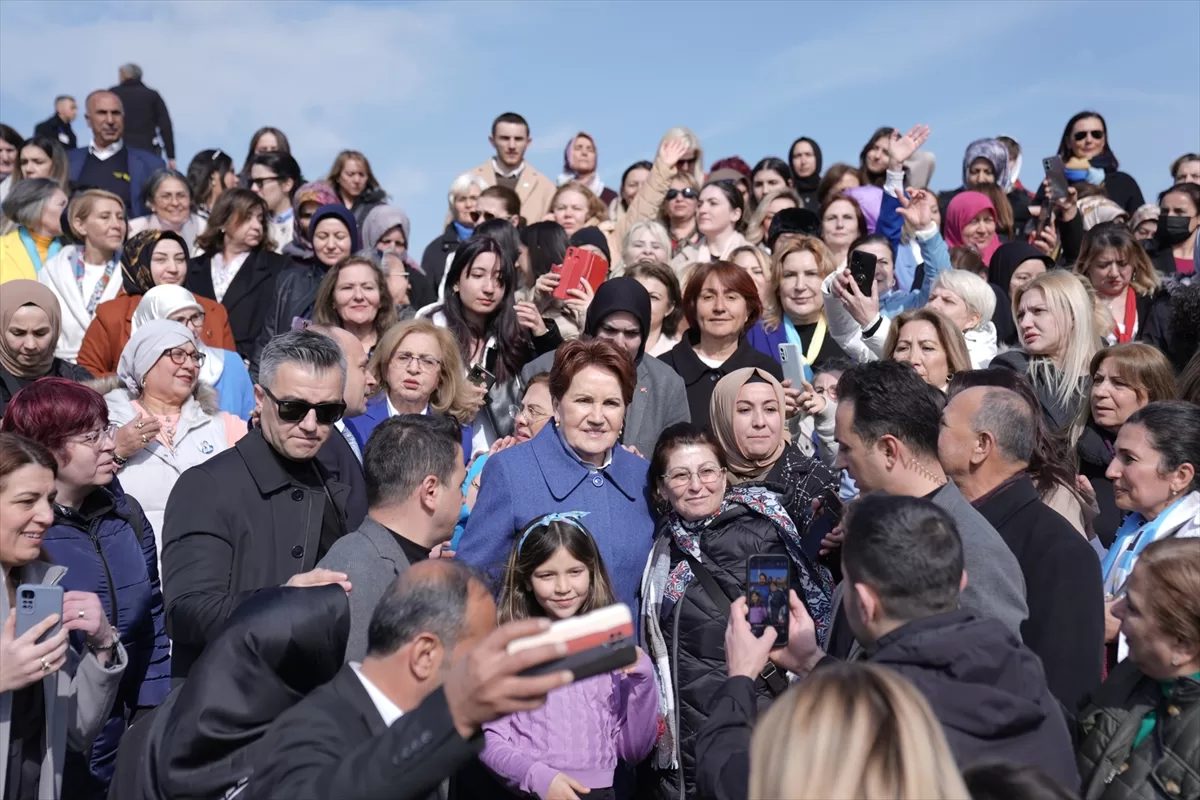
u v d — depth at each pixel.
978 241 9.16
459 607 2.79
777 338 7.12
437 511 3.81
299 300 7.95
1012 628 3.22
